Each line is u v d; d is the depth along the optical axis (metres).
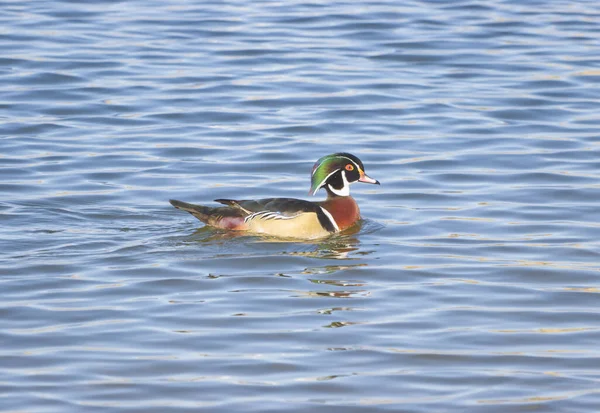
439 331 12.80
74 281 14.39
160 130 22.50
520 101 24.61
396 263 15.37
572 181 19.39
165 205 18.08
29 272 14.70
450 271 14.99
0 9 32.53
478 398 11.12
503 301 13.84
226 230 16.72
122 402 10.95
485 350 12.27
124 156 20.73
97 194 18.52
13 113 23.41
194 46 29.09
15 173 19.58
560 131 22.55
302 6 33.94
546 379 11.55
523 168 20.20
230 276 14.73
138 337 12.53
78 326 12.82
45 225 16.81
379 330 12.81
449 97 24.95
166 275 14.71
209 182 19.36
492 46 29.38
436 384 11.42
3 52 27.92
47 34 29.81
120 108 23.92
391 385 11.38
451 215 17.67
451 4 34.22
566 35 30.45
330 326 12.92
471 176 19.78
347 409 10.88
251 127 22.80
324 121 23.20
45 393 11.09
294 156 20.97
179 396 11.09
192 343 12.36
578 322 13.13
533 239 16.41
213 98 24.73
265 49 28.84
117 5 33.66
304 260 15.48
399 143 21.81
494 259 15.51
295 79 26.30
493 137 22.16
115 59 27.67
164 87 25.48
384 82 26.08
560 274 14.84
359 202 18.44
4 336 12.50
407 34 30.55
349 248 16.06
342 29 31.09
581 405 10.97
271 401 10.99
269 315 13.27
